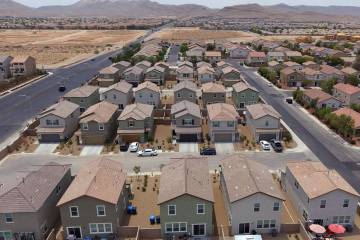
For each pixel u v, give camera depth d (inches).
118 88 3462.1
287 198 1995.6
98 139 2733.8
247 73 5339.6
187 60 6082.7
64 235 1683.1
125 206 1893.5
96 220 1663.4
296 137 2832.2
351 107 3378.4
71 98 3336.6
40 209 1640.0
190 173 1806.1
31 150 2650.1
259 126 2748.5
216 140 2753.4
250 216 1675.7
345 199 1690.5
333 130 2989.7
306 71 4611.2
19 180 1797.5
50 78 5049.2
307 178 1828.2
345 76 4525.1
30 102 3855.8
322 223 1729.8
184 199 1627.7
